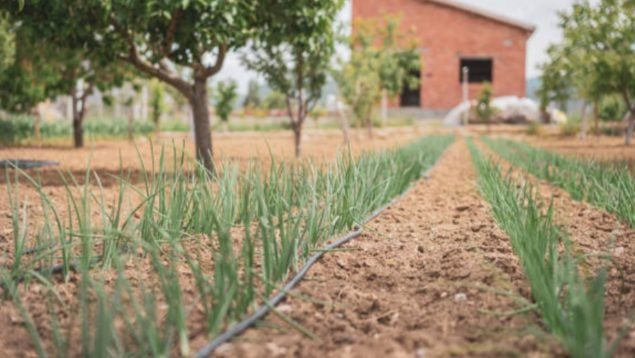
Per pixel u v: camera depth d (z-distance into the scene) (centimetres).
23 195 727
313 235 416
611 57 1748
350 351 254
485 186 654
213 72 970
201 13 846
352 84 2009
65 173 996
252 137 2433
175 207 421
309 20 952
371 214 577
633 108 1809
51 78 1465
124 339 270
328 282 362
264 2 925
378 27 2192
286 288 334
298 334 279
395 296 334
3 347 268
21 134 1809
